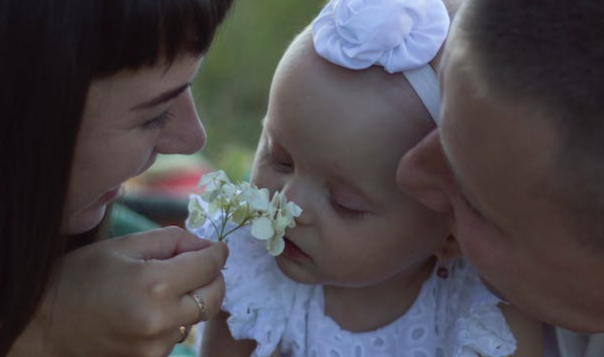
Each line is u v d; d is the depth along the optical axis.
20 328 1.45
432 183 1.35
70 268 1.51
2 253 1.38
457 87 1.18
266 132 1.60
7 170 1.33
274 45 4.86
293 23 5.01
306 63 1.50
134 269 1.49
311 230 1.54
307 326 1.70
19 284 1.40
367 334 1.68
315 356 1.68
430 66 1.47
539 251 1.20
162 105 1.42
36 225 1.36
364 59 1.45
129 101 1.36
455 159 1.22
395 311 1.68
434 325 1.66
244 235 1.72
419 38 1.46
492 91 1.13
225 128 4.30
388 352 1.68
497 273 1.28
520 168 1.14
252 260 1.71
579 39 1.10
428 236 1.54
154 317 1.48
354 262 1.54
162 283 1.49
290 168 1.57
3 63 1.26
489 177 1.18
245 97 4.57
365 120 1.46
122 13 1.26
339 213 1.52
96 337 1.51
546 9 1.12
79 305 1.50
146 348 1.50
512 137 1.13
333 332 1.68
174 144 1.53
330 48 1.46
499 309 1.60
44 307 1.50
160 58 1.33
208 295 1.54
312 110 1.48
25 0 1.23
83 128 1.35
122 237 1.57
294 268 1.60
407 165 1.36
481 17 1.17
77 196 1.44
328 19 1.51
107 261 1.51
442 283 1.67
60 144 1.31
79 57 1.26
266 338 1.67
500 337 1.58
